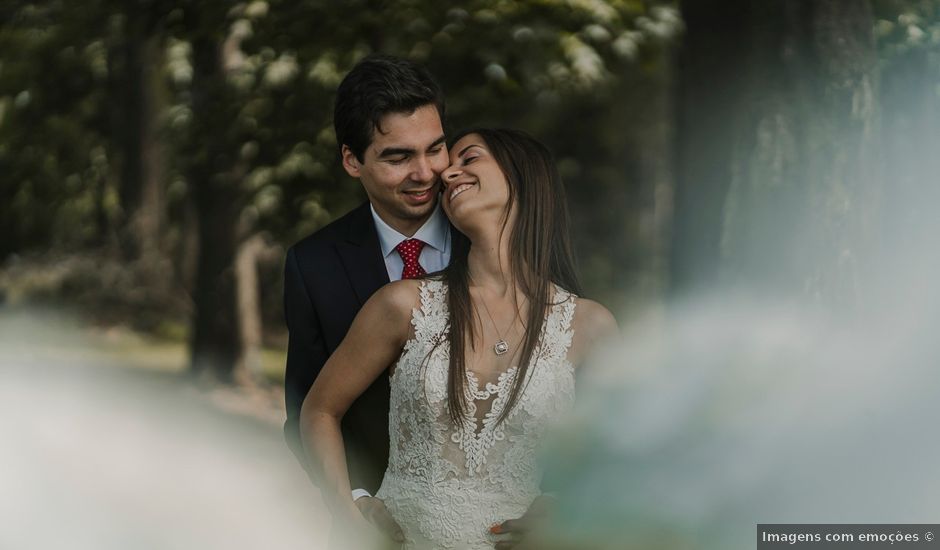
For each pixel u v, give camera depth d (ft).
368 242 9.66
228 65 31.60
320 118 25.68
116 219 56.24
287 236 26.71
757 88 14.26
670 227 15.72
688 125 15.30
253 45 23.82
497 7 22.98
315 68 23.15
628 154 50.47
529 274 8.50
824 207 13.84
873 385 12.78
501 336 8.45
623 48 23.82
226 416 33.58
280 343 53.88
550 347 8.40
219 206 37.55
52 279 55.57
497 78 23.81
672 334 13.42
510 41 23.63
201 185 37.45
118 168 54.39
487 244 8.52
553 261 8.79
